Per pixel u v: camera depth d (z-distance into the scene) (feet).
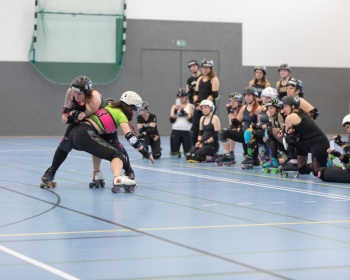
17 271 16.88
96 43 98.02
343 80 107.14
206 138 54.39
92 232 22.41
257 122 49.65
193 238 21.43
